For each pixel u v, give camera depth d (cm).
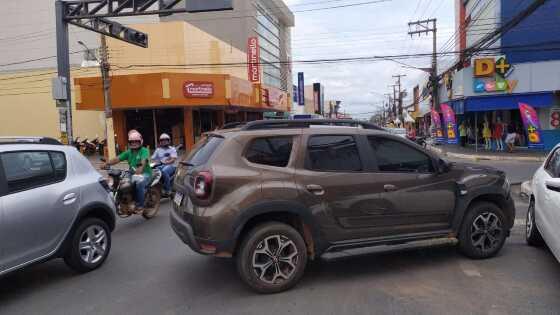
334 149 509
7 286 529
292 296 469
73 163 572
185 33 3022
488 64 2428
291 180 481
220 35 4688
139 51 3017
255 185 469
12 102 3528
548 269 532
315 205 487
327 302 452
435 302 446
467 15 3369
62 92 1602
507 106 2453
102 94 2630
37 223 498
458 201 549
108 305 462
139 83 2575
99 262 582
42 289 514
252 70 3706
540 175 597
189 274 547
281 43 6269
